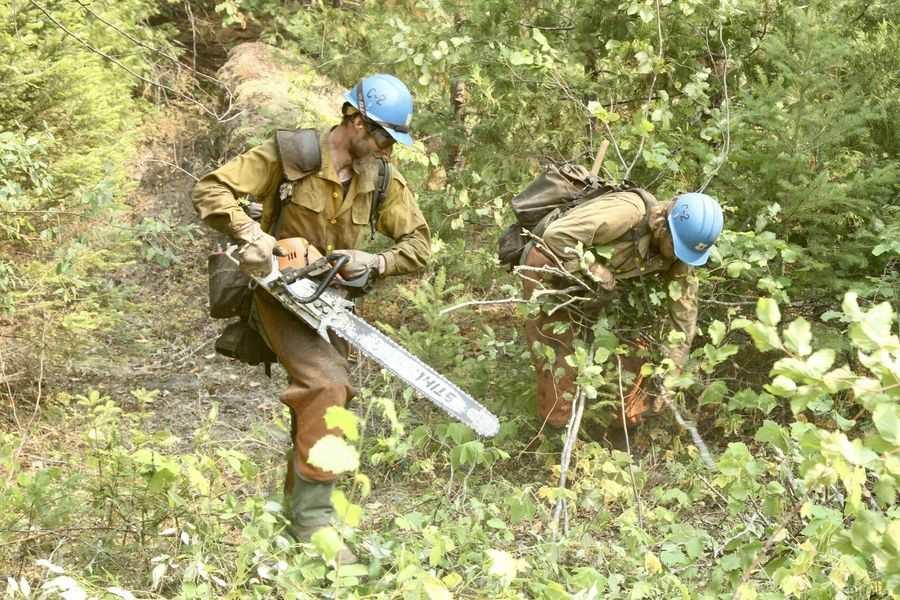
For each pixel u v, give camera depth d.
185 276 7.83
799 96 4.48
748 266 4.12
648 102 4.71
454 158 6.89
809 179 4.51
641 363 4.57
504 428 4.20
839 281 4.46
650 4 4.70
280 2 8.07
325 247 3.46
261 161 3.37
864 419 4.61
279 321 3.47
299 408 3.39
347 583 2.65
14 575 3.28
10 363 5.36
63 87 5.48
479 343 4.97
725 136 4.68
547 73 5.19
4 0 5.54
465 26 5.68
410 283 6.74
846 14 5.00
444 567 3.31
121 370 6.36
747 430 4.95
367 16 6.54
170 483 3.29
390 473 4.60
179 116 9.25
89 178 5.48
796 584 2.62
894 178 4.29
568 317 4.38
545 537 3.66
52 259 5.39
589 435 4.71
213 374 6.36
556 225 4.03
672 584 3.16
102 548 3.35
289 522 3.22
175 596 2.90
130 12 8.21
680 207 4.02
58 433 5.03
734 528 3.52
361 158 3.40
